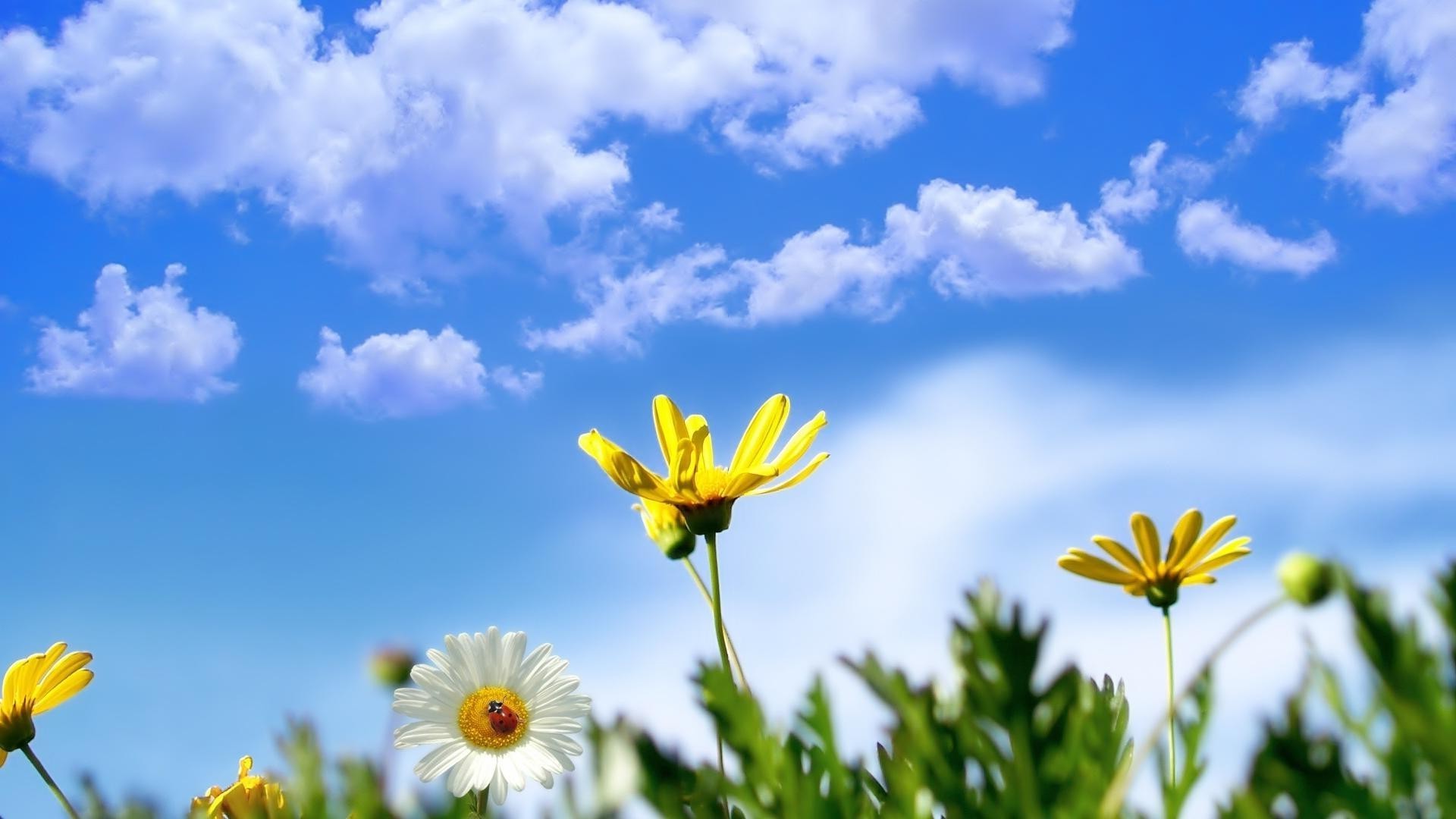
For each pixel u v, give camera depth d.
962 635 0.45
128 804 0.52
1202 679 0.47
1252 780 0.44
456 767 0.60
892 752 0.48
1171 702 0.48
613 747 0.49
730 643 0.55
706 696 0.47
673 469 0.55
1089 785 0.45
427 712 0.60
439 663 0.61
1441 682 0.41
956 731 0.46
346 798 0.52
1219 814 0.45
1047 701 0.45
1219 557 0.50
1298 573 0.46
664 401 0.57
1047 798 0.44
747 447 0.56
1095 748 0.47
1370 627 0.39
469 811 0.54
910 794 0.45
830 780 0.47
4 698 0.56
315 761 0.52
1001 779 0.45
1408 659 0.39
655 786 0.49
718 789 0.48
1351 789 0.43
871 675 0.46
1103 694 0.50
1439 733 0.38
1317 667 0.44
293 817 0.51
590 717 0.50
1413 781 0.42
